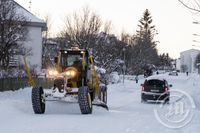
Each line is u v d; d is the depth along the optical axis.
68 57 17.27
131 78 69.38
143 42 87.75
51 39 62.72
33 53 42.28
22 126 12.06
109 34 54.72
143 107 23.27
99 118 14.51
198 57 129.50
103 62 48.41
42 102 15.49
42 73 39.22
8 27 31.19
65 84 15.71
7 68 31.06
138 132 11.65
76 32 46.88
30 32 42.59
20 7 43.53
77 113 16.31
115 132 11.45
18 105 16.94
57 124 12.55
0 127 11.85
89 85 17.27
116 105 24.12
